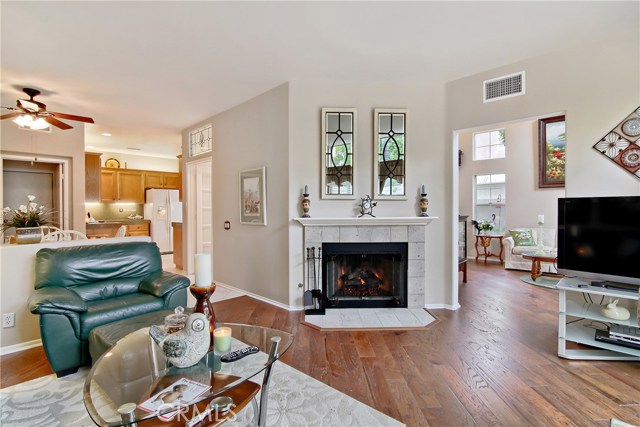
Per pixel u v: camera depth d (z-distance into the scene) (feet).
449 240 12.55
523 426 5.90
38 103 12.01
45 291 8.02
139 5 7.62
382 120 12.52
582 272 8.84
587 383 7.30
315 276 12.46
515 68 10.89
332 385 7.27
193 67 11.05
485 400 6.69
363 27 8.71
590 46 9.53
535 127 20.86
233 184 15.26
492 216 23.43
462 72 11.64
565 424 5.95
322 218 12.16
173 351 5.31
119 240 11.58
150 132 20.06
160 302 9.17
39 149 15.87
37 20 8.15
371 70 11.44
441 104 12.58
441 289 12.71
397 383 7.34
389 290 13.09
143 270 10.58
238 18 8.22
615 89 9.16
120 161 27.09
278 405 6.55
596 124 9.45
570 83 9.87
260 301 13.70
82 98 13.82
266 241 13.60
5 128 14.96
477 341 9.59
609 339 8.28
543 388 7.11
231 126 15.26
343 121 12.48
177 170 30.58
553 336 9.93
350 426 5.93
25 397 6.89
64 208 16.81
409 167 12.62
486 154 23.36
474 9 7.95
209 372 5.47
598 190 9.43
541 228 18.31
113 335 6.92
